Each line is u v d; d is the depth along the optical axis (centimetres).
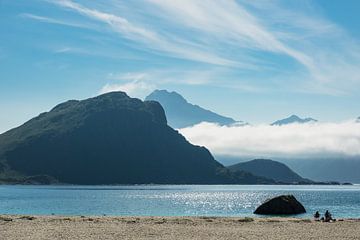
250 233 4672
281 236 4422
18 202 15512
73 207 12694
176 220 6278
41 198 19062
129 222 5897
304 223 6028
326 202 16762
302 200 18800
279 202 9369
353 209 12112
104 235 4362
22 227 5103
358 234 4669
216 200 18525
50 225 5378
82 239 4044
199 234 4531
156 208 12631
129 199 18762
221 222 6031
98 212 10650
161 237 4244
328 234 4644
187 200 18300
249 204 15550
